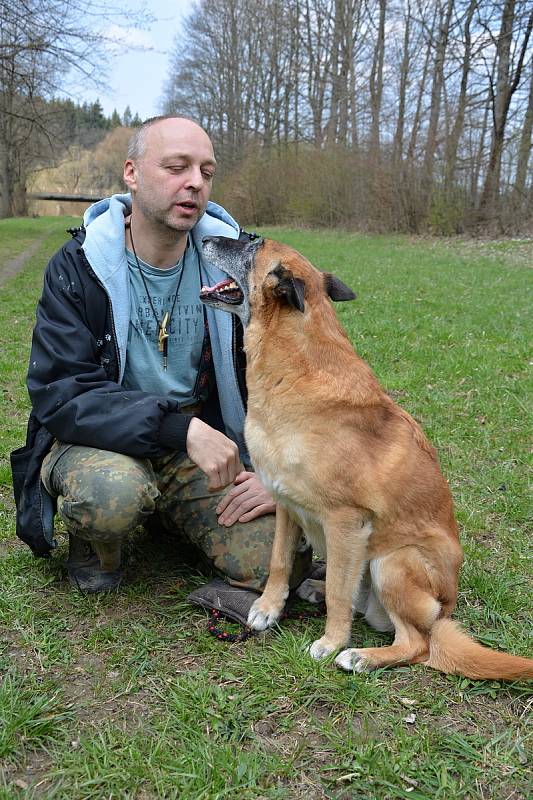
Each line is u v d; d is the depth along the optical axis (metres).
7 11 20.25
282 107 45.47
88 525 2.81
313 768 2.21
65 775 2.13
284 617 3.09
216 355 3.37
